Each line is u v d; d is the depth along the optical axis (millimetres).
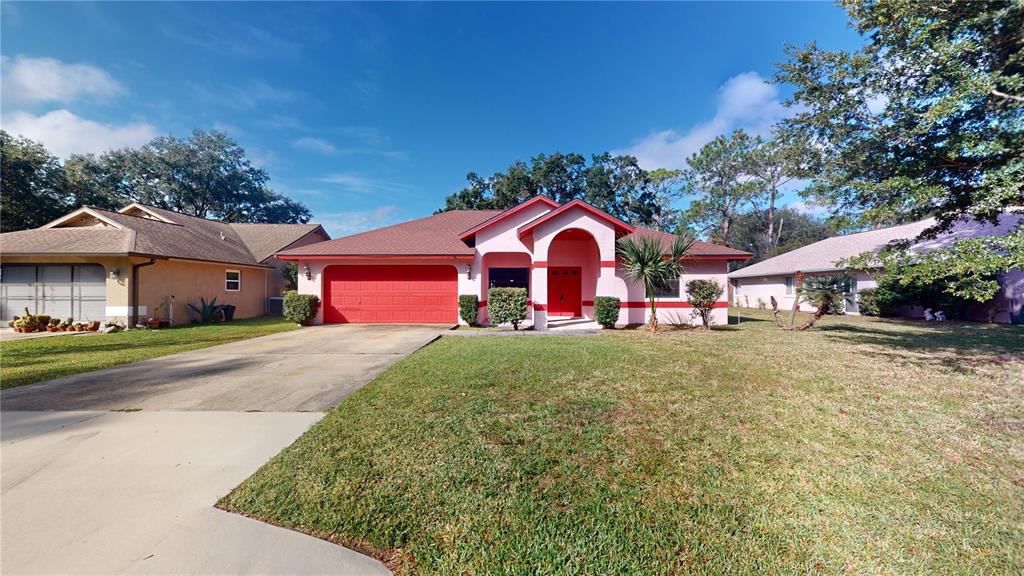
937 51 6914
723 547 2326
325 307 14734
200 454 3525
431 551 2299
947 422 4336
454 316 14625
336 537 2408
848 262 8547
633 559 2234
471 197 33281
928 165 7641
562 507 2707
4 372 6789
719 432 4020
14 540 2363
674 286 14586
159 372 6766
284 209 49688
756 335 11328
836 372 6578
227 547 2312
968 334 11367
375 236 15836
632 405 4852
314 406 4887
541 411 4609
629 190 34969
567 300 15953
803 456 3492
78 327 13188
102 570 2133
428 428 4086
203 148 41156
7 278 13922
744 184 33156
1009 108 6684
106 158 35062
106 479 3078
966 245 6582
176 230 17938
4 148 23688
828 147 10164
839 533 2459
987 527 2514
